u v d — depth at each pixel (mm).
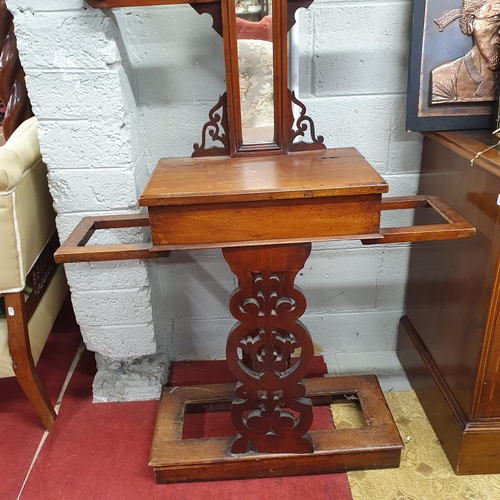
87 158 1290
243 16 1089
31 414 1546
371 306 1720
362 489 1261
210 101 1424
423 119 1313
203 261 1617
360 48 1372
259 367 1168
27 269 1290
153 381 1596
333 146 1489
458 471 1284
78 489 1288
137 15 1318
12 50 1442
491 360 1161
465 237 1026
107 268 1418
